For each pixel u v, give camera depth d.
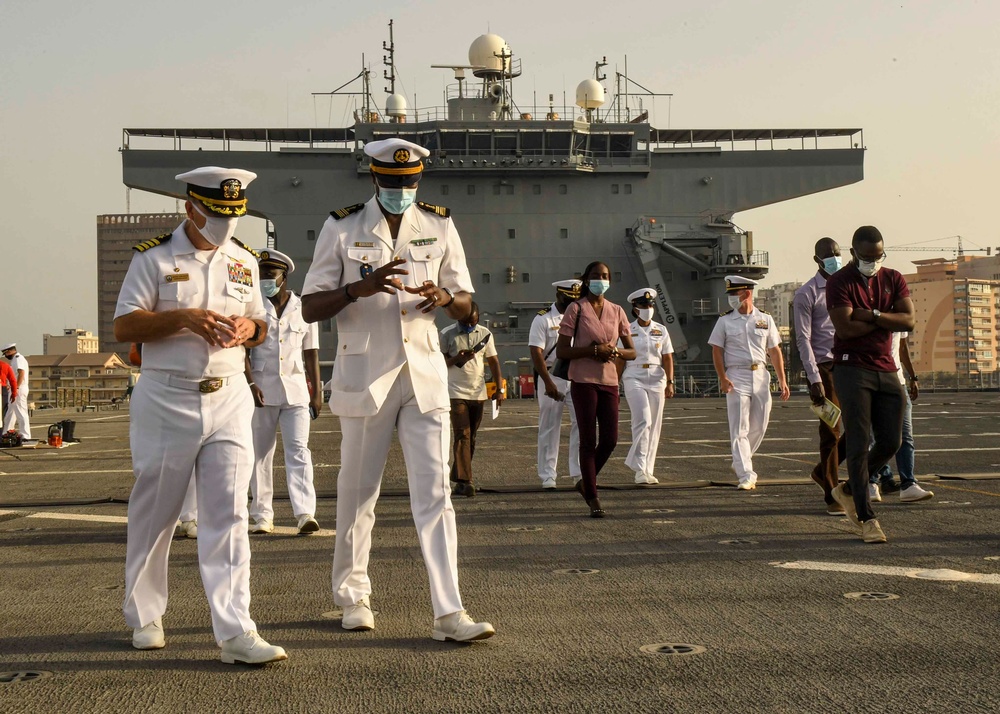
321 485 11.38
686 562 6.02
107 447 19.39
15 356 19.75
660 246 52.78
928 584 5.18
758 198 54.12
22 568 6.27
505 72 53.47
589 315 8.27
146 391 4.21
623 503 9.13
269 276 7.76
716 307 53.03
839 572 5.57
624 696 3.40
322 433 22.12
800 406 34.25
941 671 3.60
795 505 8.75
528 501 9.44
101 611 5.03
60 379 109.38
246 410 4.34
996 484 9.99
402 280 4.43
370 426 4.42
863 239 6.76
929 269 158.00
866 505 6.67
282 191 51.88
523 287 53.06
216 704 3.44
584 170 52.25
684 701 3.33
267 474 7.81
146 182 51.44
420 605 5.01
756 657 3.86
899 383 6.86
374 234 4.44
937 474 11.01
